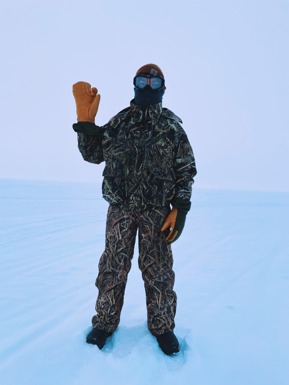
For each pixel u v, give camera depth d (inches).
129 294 114.2
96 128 71.7
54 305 102.5
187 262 167.2
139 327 80.8
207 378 63.6
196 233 270.5
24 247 188.5
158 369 65.1
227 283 130.4
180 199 70.6
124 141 71.5
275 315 97.5
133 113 71.7
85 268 148.5
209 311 98.8
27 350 72.4
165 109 74.4
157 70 71.0
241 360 70.8
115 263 72.8
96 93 74.2
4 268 145.2
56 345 73.4
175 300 74.5
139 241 74.2
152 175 70.6
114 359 66.2
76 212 380.8
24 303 103.9
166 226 71.0
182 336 78.7
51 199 574.2
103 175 75.0
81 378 61.7
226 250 200.4
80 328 82.7
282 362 70.9
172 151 71.4
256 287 125.7
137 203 71.6
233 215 447.8
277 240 243.3
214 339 79.7
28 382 60.7
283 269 155.1
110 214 74.7
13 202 480.1
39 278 131.9
